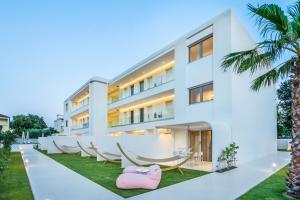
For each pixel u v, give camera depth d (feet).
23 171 40.32
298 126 23.08
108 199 23.03
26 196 24.08
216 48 48.11
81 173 37.65
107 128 99.96
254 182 29.76
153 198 23.18
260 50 25.68
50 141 79.61
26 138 185.98
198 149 50.98
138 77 89.10
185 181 30.83
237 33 47.11
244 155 46.88
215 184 28.96
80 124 130.41
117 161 50.11
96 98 99.60
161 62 71.31
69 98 140.56
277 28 23.79
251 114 51.11
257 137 53.62
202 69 51.37
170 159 40.24
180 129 54.39
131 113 95.50
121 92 104.88
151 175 27.81
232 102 44.24
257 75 51.75
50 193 25.30
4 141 70.64
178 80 58.08
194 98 53.62
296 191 22.50
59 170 41.06
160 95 71.15
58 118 202.90
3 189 27.25
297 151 22.89
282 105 95.50
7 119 151.02
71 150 77.51
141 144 47.85
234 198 22.86
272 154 60.08
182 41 57.52
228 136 42.80
